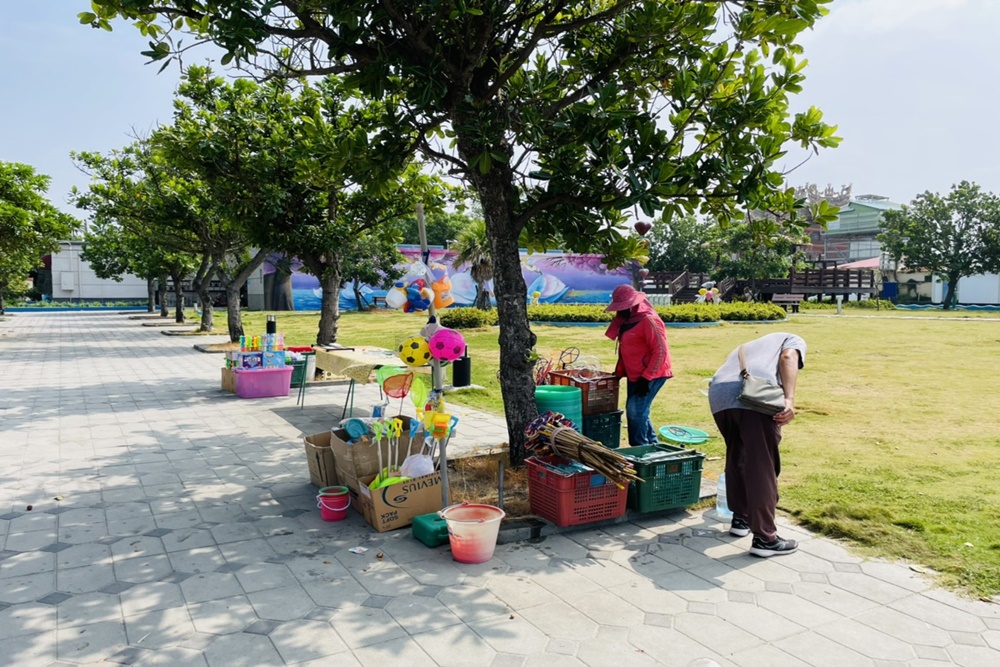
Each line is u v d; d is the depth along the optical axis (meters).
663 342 5.78
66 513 5.14
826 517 4.87
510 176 5.95
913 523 4.72
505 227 5.91
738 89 5.52
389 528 4.77
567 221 6.27
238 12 4.72
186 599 3.70
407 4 5.24
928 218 42.97
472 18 5.38
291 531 4.76
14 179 20.48
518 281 6.00
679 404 9.89
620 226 6.51
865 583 3.87
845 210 59.53
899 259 45.12
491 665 3.03
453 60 5.70
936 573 3.97
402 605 3.62
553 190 5.71
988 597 3.65
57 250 23.09
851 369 13.39
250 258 22.44
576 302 45.69
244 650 3.16
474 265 29.89
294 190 11.46
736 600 3.67
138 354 18.70
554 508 4.73
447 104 5.75
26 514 5.11
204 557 4.29
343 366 8.41
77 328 31.08
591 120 5.26
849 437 7.66
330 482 5.58
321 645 3.21
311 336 23.62
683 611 3.54
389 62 5.15
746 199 5.22
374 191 5.75
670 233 52.25
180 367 15.61
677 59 5.84
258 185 11.16
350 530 4.79
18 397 11.02
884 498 5.33
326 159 5.86
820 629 3.34
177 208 18.34
